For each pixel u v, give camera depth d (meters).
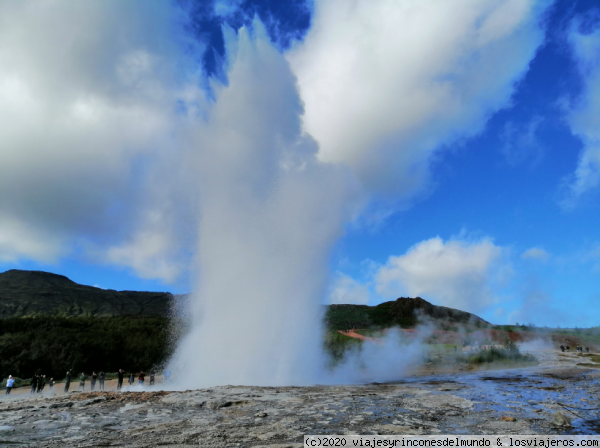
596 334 76.56
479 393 15.05
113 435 8.95
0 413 11.63
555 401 13.24
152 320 61.25
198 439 8.53
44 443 8.27
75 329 47.88
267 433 9.02
